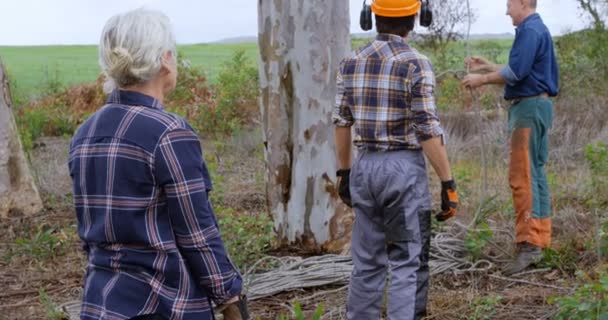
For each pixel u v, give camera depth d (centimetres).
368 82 438
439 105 1234
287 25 662
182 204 267
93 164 272
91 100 1823
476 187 814
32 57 3975
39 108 1720
